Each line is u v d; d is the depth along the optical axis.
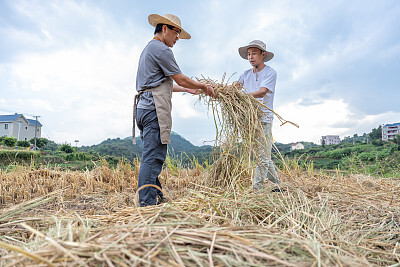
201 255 1.11
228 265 1.05
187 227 1.42
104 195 3.46
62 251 1.08
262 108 3.46
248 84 3.81
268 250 1.17
